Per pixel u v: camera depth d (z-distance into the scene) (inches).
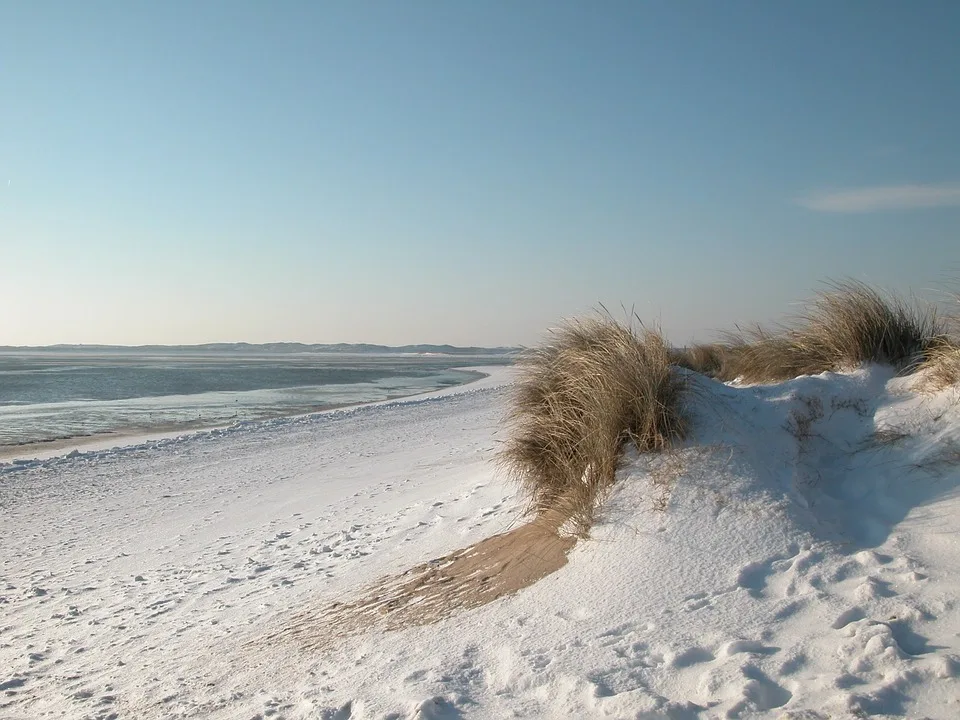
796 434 237.8
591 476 232.4
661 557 187.8
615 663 148.1
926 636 138.3
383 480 533.0
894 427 231.3
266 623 241.8
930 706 117.8
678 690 136.6
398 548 297.9
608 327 271.9
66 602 324.5
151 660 230.5
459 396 1489.9
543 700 142.0
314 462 691.4
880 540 185.2
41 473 693.3
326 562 310.3
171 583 330.0
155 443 874.1
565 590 187.9
